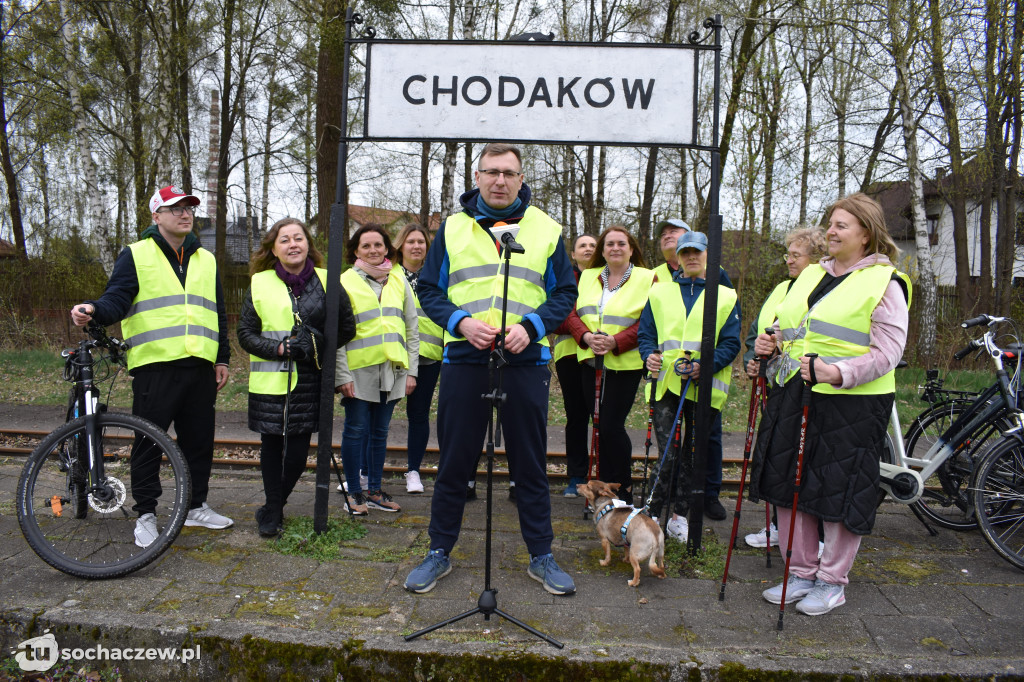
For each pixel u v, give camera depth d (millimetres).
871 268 3100
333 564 3482
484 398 2875
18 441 6445
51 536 3715
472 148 16656
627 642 2768
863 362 2949
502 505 4684
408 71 3709
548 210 18281
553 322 3193
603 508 3537
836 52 14992
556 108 3686
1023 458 3699
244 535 3848
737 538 4074
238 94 16656
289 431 3727
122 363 3771
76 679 2746
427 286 3328
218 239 16750
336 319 3740
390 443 6410
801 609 3068
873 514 3059
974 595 3293
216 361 3998
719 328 4172
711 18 3637
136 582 3211
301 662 2674
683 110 3676
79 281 14500
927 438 4441
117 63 15633
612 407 4383
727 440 6953
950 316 13336
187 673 2738
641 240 16578
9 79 15008
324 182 10844
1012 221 13984
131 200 17344
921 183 13086
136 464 3646
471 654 2623
